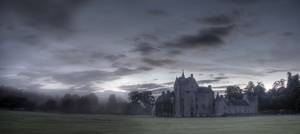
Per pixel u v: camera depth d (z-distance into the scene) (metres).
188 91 82.25
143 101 66.56
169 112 77.50
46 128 37.28
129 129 40.09
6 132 33.53
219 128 42.59
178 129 41.34
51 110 48.88
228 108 85.06
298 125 45.88
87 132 36.03
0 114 42.41
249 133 38.72
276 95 77.44
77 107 51.91
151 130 39.84
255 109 82.50
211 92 85.75
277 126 44.53
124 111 59.75
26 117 43.16
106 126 41.81
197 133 36.94
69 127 38.97
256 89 81.62
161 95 80.19
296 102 73.12
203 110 83.06
